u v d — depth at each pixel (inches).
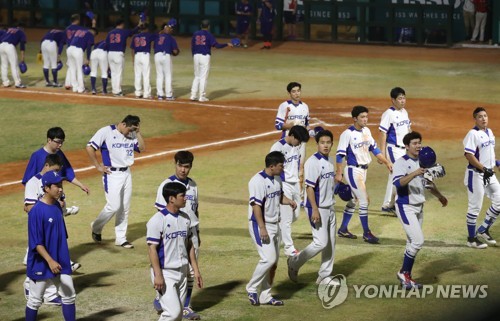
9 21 2524.6
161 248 545.0
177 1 2373.3
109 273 684.7
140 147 754.8
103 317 589.6
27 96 1528.1
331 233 644.1
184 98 1523.1
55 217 550.9
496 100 1507.1
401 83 1691.7
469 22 2208.4
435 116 1364.4
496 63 1951.3
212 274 678.5
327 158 640.4
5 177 998.4
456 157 1092.5
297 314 592.4
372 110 1414.9
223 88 1631.4
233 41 1473.9
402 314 589.3
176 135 1227.2
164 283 542.0
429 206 869.2
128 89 1614.2
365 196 762.8
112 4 2426.2
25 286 597.6
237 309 603.5
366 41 2272.4
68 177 694.5
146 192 928.3
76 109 1409.9
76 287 650.8
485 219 749.3
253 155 1106.1
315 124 1300.4
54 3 2479.1
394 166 651.5
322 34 2316.7
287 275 678.5
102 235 791.1
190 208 607.2
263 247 602.2
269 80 1731.1
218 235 778.8
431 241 758.5
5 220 829.2
